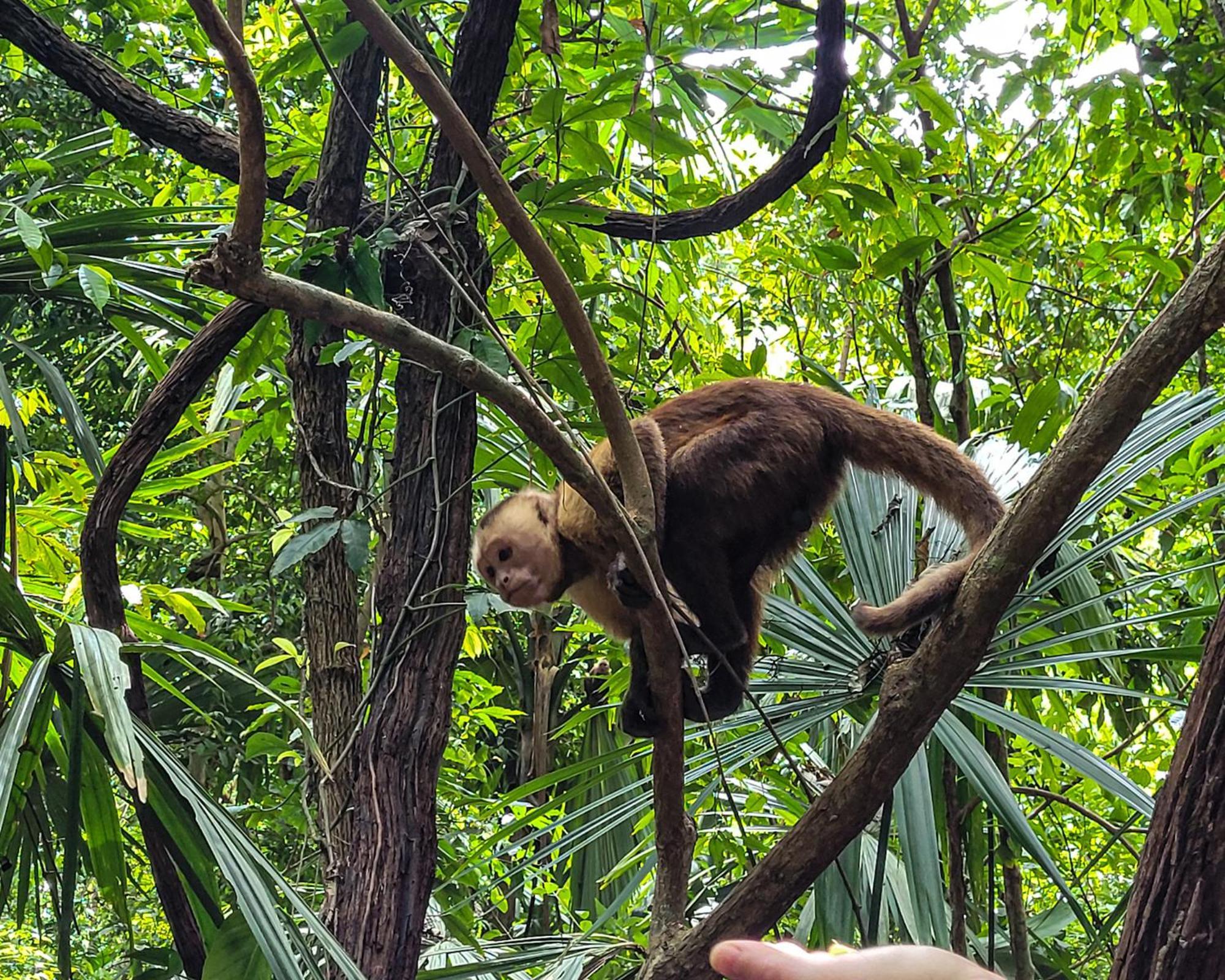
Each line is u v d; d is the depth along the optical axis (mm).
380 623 3926
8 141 6152
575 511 4273
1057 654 4602
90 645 2963
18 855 3643
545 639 8188
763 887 2906
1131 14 5625
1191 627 5406
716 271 7914
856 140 5188
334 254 3863
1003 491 4453
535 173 4473
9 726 2824
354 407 5895
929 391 5707
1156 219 7117
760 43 5000
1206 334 2521
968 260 5625
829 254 5250
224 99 6582
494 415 5066
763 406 4176
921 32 5840
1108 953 5555
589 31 5297
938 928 3297
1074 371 7379
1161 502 5711
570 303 2678
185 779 3131
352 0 2439
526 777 8367
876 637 3420
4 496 3738
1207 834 2354
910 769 3656
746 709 4465
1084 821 7238
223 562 8703
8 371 7074
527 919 7941
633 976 4492
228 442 8672
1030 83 5664
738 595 4133
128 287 4258
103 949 8141
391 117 5887
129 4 5496
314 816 4418
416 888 3658
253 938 3178
